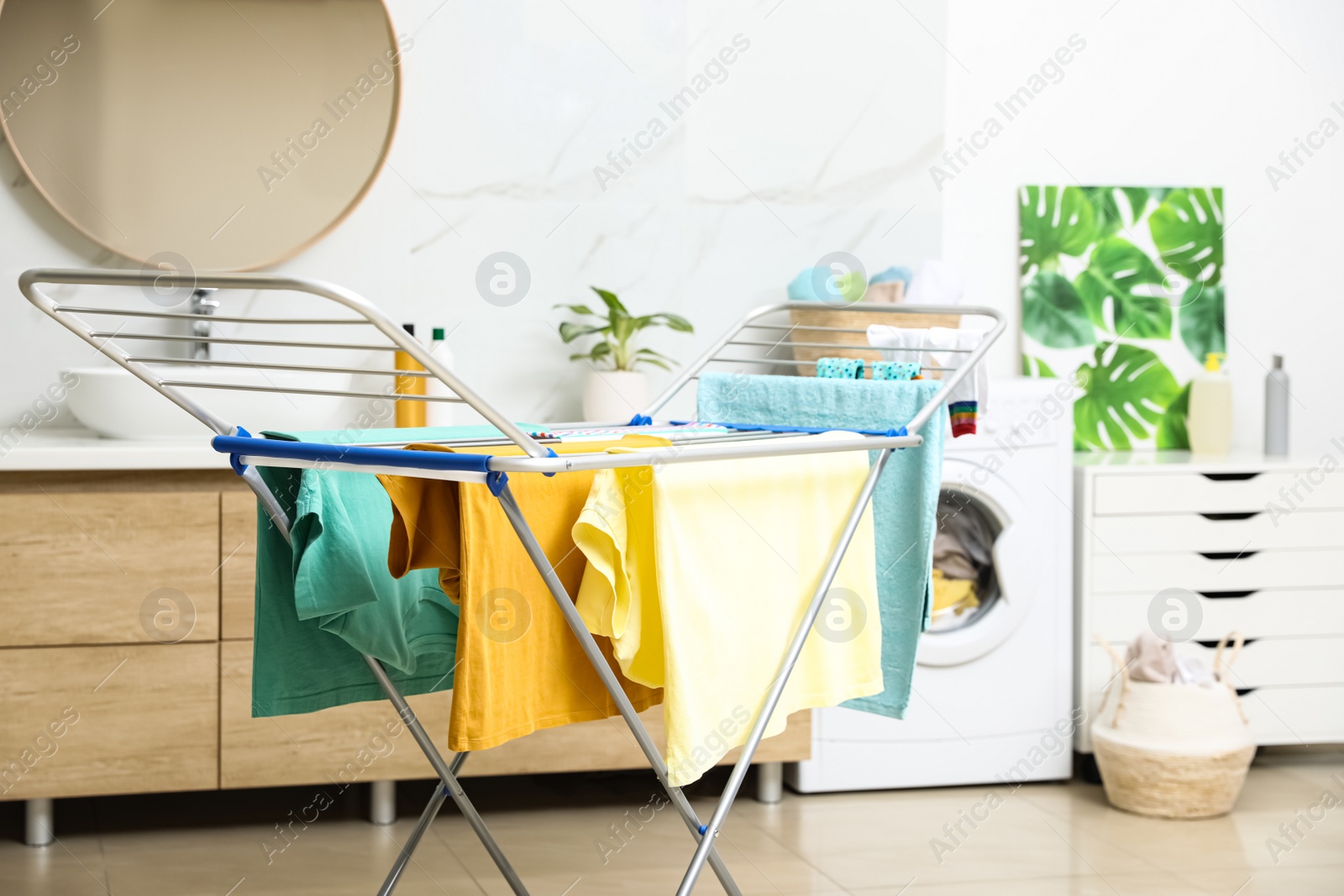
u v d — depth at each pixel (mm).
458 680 1247
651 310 2811
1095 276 3045
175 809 2496
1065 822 2459
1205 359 3109
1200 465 2711
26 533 2156
